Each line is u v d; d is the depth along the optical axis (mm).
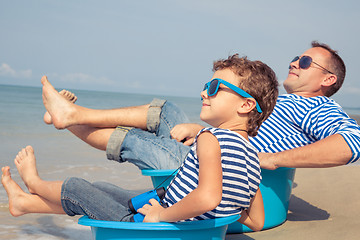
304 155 2275
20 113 16484
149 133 2645
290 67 3070
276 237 2396
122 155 2570
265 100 1720
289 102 2766
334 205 3105
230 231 2516
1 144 7141
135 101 49750
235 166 1586
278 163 2357
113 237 1683
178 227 1588
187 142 2770
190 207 1505
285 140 2682
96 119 2652
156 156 2473
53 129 10633
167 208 1623
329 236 2324
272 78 1771
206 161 1537
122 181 4195
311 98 2758
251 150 1696
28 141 7801
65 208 2010
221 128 1753
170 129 2850
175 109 2943
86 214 1957
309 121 2633
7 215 2912
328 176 4133
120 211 1926
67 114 2609
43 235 2498
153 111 2803
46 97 2652
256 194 1861
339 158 2215
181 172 1724
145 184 4094
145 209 1732
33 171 2221
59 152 6207
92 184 2230
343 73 2980
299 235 2393
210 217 1665
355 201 3129
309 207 3117
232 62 1729
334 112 2578
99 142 2703
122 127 2631
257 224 1908
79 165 5035
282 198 2650
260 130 2742
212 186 1487
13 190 2266
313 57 2912
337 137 2254
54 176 4223
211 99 1727
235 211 1706
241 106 1694
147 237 1646
